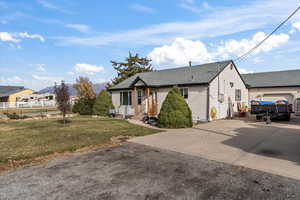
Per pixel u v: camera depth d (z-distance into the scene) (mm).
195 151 5664
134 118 15430
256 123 11648
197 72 15602
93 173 4000
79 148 6113
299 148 5793
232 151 5594
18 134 8312
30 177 3812
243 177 3727
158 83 15992
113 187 3334
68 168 4312
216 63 16422
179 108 10609
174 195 3027
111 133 8562
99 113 18141
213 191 3154
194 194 3057
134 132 8844
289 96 17891
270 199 2883
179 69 18375
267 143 6453
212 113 13336
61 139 7289
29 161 4832
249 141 6809
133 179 3670
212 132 8750
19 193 3141
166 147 6191
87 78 27031
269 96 19000
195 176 3799
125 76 31797
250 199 2887
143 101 16859
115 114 17500
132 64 33250
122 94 18703
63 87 11430
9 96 41344
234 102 16953
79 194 3090
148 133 8680
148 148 6129
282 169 4109
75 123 12164
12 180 3670
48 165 4527
